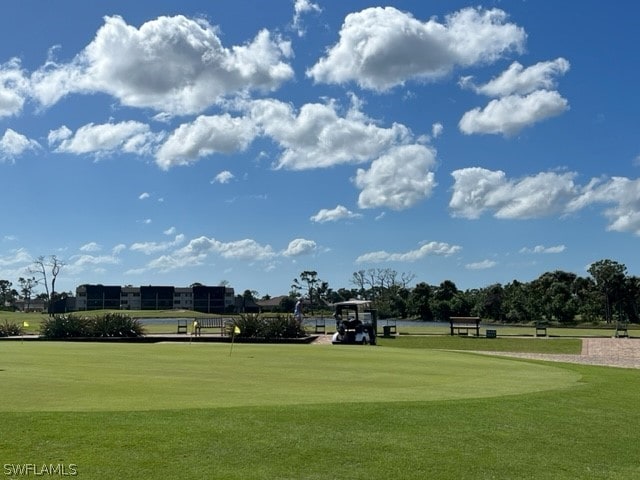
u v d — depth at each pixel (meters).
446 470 7.46
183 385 12.69
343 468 7.30
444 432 9.00
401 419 9.50
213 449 7.64
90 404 10.01
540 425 9.88
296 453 7.68
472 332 50.69
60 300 140.25
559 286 100.62
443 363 19.44
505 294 98.56
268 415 9.23
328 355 21.61
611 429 10.09
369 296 110.94
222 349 24.56
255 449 7.73
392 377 15.18
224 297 145.12
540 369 18.64
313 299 123.69
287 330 36.56
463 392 12.72
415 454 7.94
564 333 51.12
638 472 8.04
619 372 19.09
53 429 8.14
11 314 95.31
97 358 19.28
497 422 9.82
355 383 13.80
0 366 16.34
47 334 37.28
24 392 11.38
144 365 17.03
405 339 40.16
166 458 7.28
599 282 97.75
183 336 37.50
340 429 8.75
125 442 7.73
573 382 15.39
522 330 57.94
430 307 101.50
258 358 19.98
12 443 7.57
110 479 6.60
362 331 33.38
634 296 97.25
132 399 10.62
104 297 141.62
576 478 7.59
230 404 10.16
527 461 8.05
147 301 142.25
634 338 42.69
